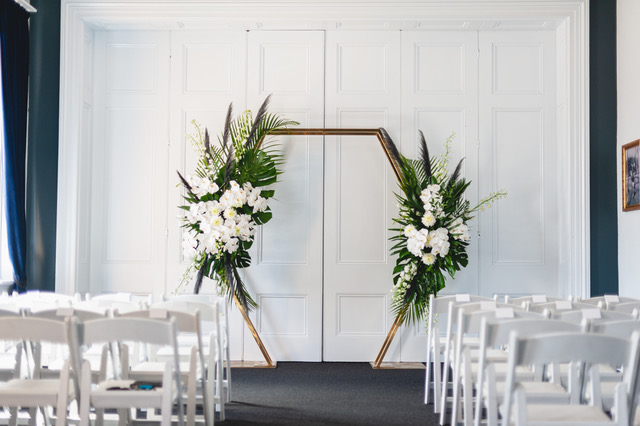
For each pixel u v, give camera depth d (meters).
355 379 5.70
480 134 6.65
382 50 6.69
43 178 6.37
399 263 6.56
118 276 6.66
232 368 6.18
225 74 6.70
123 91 6.72
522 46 6.70
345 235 6.62
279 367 6.26
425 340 6.53
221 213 5.98
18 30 6.01
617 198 6.24
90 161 6.67
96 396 2.86
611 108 6.30
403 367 6.23
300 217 6.62
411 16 6.39
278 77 6.68
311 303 6.60
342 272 6.61
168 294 6.62
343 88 6.67
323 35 6.68
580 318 3.24
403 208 6.41
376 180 6.64
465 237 5.94
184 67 6.71
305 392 5.16
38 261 6.34
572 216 6.32
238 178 6.05
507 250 6.61
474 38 6.70
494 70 6.69
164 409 2.85
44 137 6.38
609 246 6.26
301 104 6.66
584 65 6.31
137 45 6.73
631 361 2.35
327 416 4.40
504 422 2.39
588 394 3.02
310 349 6.58
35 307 3.83
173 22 6.47
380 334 6.58
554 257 6.61
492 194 6.62
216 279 6.19
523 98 6.67
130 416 3.65
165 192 6.66
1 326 2.80
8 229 5.80
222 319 4.81
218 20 6.43
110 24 6.55
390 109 6.66
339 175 6.63
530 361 2.35
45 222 6.36
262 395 5.05
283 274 6.61
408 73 6.67
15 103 5.91
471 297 4.42
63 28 6.37
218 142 6.64
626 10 6.04
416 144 6.64
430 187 5.92
